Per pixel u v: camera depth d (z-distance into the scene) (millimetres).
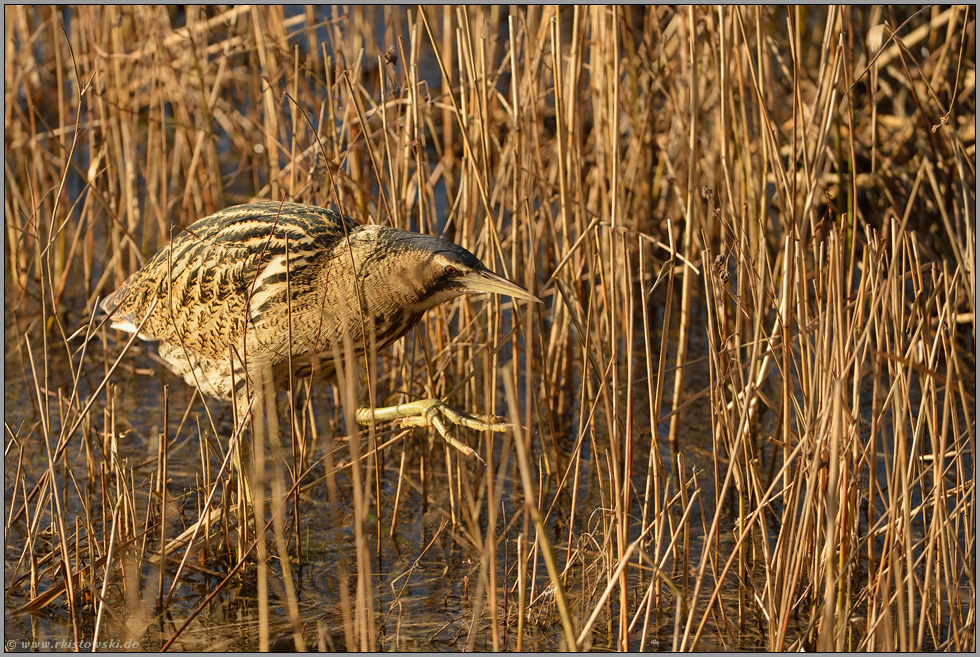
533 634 7926
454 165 15234
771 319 12484
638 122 14344
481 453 10617
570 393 11891
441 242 8773
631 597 8383
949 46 13531
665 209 15266
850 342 7641
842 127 13633
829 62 10867
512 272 10164
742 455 9086
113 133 14031
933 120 13766
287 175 13141
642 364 12461
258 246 9000
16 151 15117
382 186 10156
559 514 9680
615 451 7434
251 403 8031
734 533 8719
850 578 7941
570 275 11219
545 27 11414
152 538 9172
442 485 10227
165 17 15461
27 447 10477
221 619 8148
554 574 6512
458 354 11539
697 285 13930
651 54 14312
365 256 8844
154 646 7801
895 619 8102
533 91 11156
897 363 7109
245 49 14156
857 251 12750
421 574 8828
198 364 9688
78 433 10789
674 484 10156
